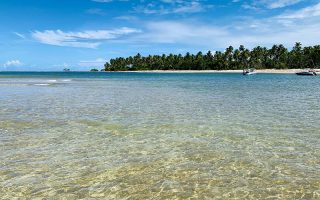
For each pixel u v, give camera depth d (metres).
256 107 24.75
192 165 10.94
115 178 9.79
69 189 9.01
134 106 25.55
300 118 19.59
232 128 16.73
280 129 16.45
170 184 9.36
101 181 9.56
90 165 10.91
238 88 47.69
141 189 9.02
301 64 166.88
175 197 8.52
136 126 17.28
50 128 16.69
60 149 12.76
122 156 11.90
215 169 10.55
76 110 23.14
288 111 22.52
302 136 14.91
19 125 17.38
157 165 10.92
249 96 34.00
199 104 26.80
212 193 8.76
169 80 83.62
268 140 14.21
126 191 8.88
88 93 38.88
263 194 8.69
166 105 26.17
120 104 26.89
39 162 11.18
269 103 27.36
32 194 8.69
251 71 125.12
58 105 26.05
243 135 15.15
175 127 17.02
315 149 12.77
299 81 70.69
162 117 20.16
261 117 20.06
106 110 23.20
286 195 8.62
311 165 10.91
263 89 44.91
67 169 10.52
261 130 16.23
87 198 8.45
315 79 81.69
